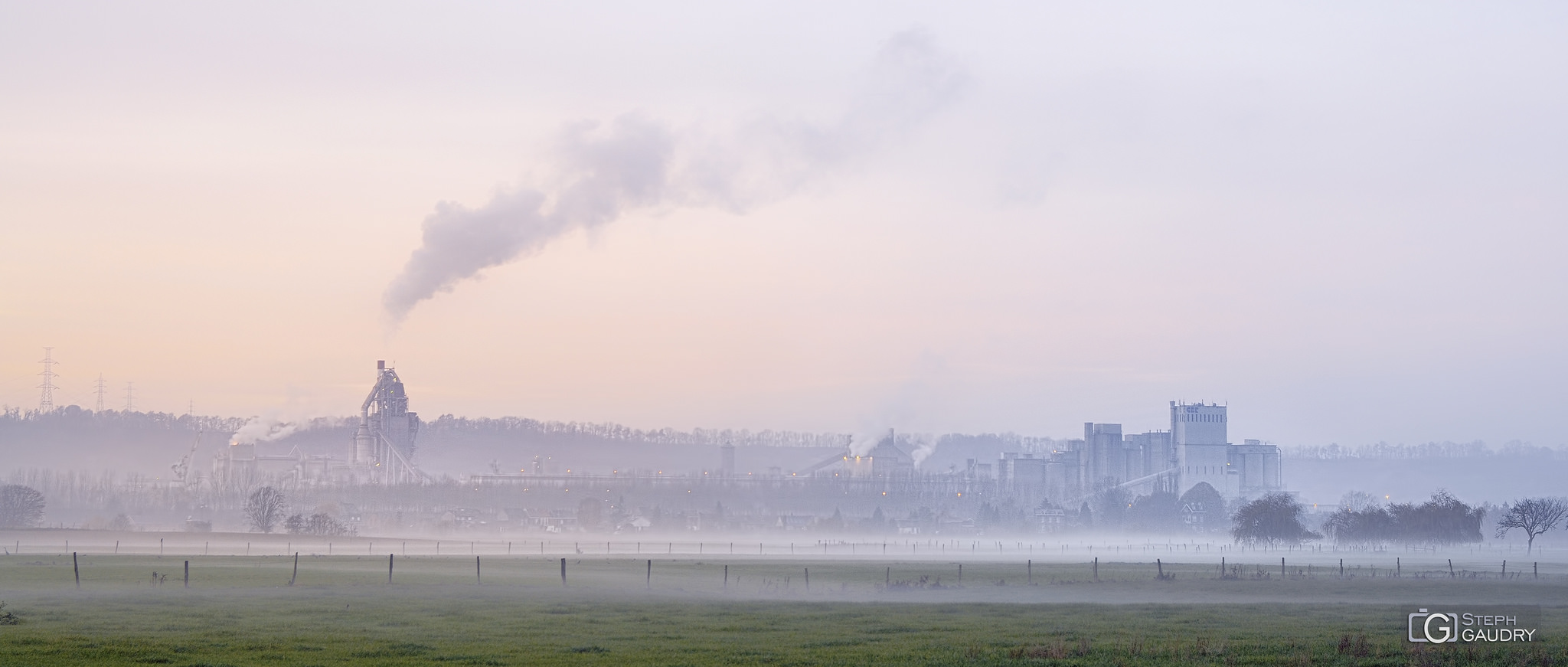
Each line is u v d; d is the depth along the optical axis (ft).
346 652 199.72
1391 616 275.39
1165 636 230.27
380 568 440.45
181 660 188.96
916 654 200.54
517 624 241.96
